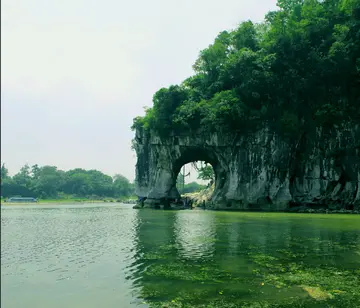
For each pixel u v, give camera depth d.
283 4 58.62
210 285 9.19
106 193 164.00
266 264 11.46
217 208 51.00
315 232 19.84
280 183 48.00
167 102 56.03
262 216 34.88
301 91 48.16
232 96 48.94
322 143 47.22
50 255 14.04
